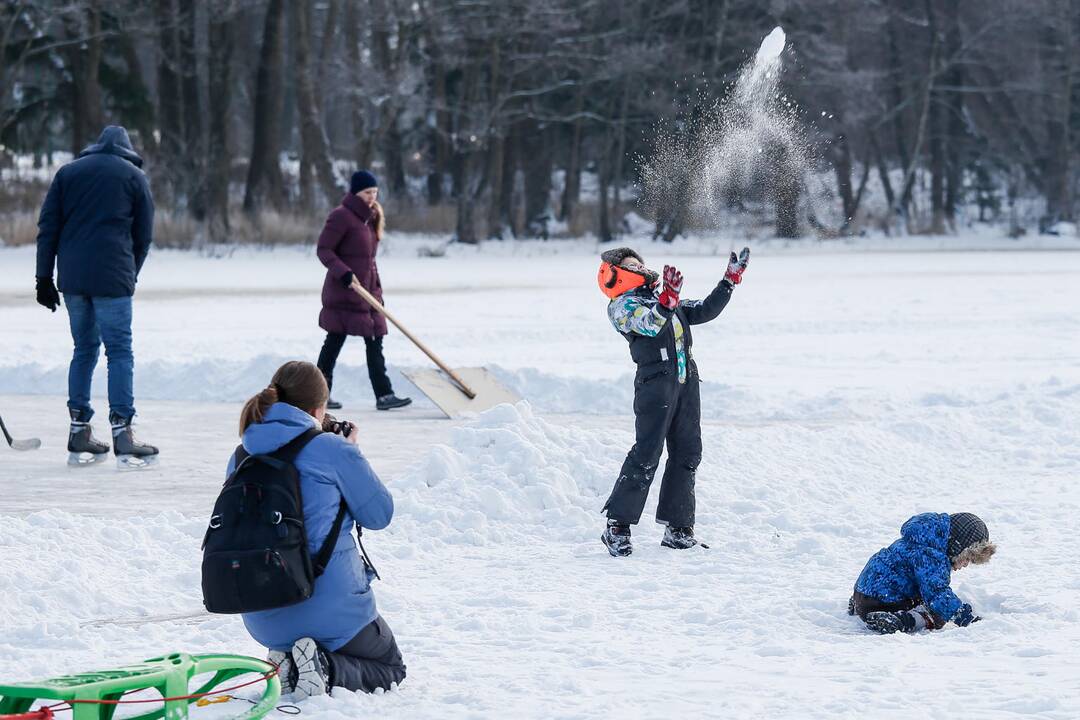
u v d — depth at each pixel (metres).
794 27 119.50
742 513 17.12
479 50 117.25
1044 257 100.19
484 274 78.94
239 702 9.02
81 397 20.36
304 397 9.37
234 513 8.81
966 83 141.12
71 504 17.23
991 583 13.10
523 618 11.88
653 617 12.09
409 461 20.70
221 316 47.25
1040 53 140.75
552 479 17.28
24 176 122.81
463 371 26.30
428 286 66.25
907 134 143.00
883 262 91.62
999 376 31.06
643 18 125.38
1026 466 20.81
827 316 47.69
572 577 13.92
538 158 127.06
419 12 112.75
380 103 112.81
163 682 8.16
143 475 19.58
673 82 117.81
